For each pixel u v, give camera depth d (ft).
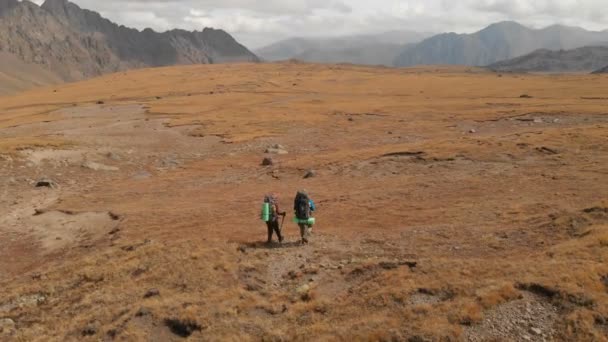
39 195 137.80
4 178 150.51
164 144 233.76
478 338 37.96
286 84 604.49
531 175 112.57
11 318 59.72
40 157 175.01
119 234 92.22
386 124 272.92
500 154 141.08
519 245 60.64
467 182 112.98
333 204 102.99
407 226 78.84
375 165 149.07
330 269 59.67
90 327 50.80
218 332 45.96
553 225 65.31
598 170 107.96
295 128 274.98
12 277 78.07
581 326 37.01
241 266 63.05
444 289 46.83
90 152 191.72
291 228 86.22
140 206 119.14
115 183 157.58
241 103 417.90
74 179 159.84
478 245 63.05
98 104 444.55
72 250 88.63
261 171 165.07
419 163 144.87
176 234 86.43
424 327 39.81
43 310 60.90
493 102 353.51
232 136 252.42
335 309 47.47
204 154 212.43
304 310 48.52
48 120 328.90
